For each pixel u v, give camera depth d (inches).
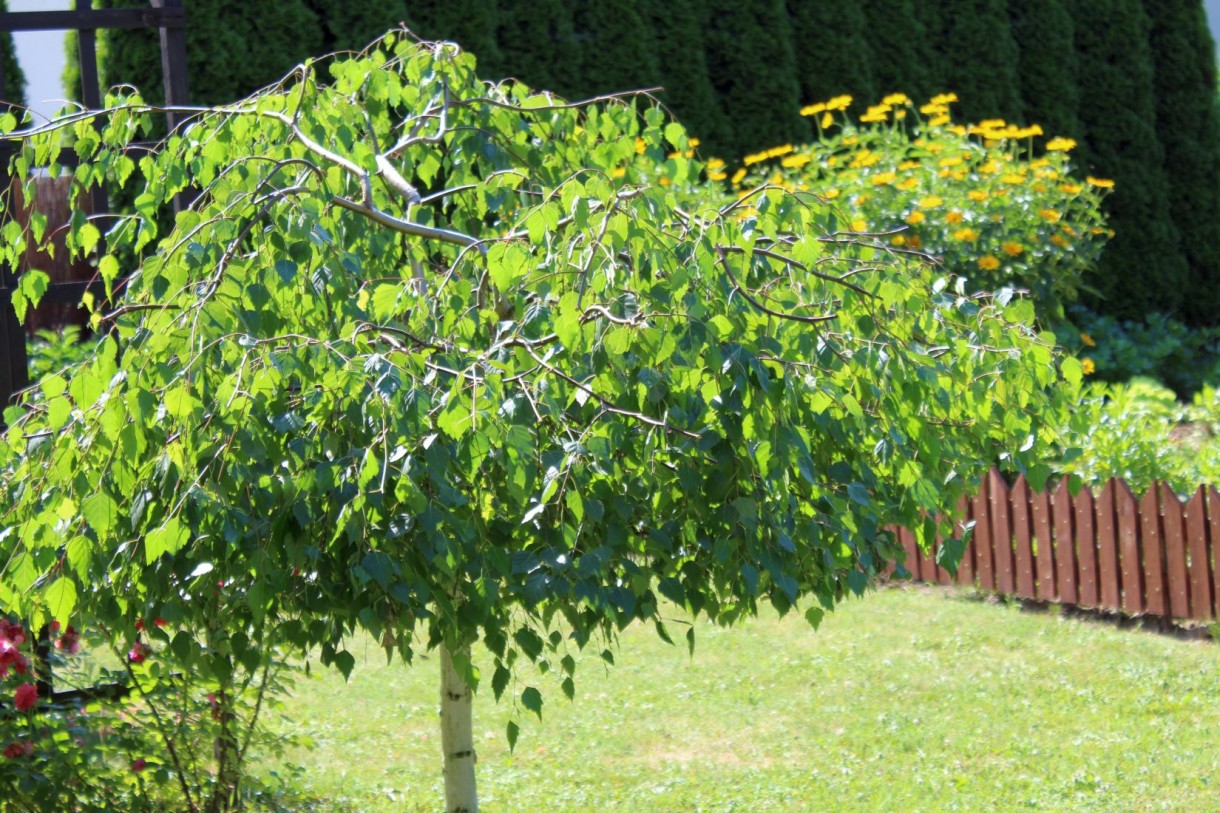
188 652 99.7
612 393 100.5
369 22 346.3
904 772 184.5
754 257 114.3
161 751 154.8
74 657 165.0
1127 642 241.9
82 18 191.5
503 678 99.2
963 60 462.0
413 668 243.0
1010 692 217.2
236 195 120.3
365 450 91.1
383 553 89.7
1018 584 272.1
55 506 94.5
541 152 157.6
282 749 160.1
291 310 117.5
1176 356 445.1
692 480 96.3
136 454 91.8
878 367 104.0
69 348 310.0
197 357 92.6
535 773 189.0
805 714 211.2
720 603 116.0
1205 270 518.3
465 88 157.4
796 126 424.2
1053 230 340.5
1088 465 266.2
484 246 112.0
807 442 104.0
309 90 150.4
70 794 145.4
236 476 91.3
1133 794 172.9
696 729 206.1
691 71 406.6
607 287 99.7
